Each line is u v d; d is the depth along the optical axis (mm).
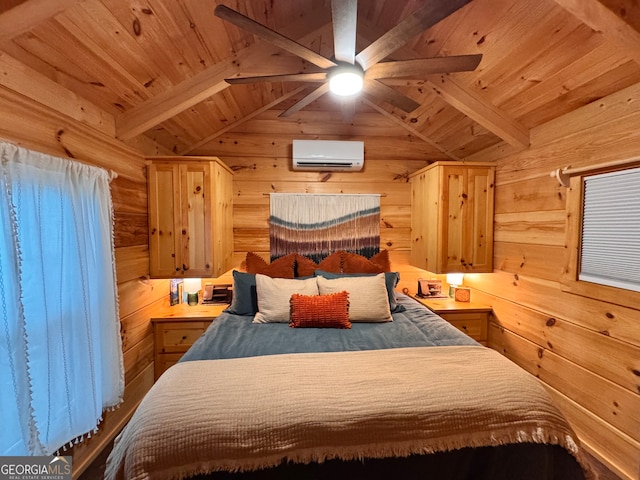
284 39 1286
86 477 1649
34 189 1326
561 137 2049
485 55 1889
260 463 1070
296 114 3062
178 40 1688
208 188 2447
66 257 1507
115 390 1858
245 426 1101
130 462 1041
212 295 2912
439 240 2697
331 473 1161
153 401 1188
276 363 1456
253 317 2318
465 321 2781
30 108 1355
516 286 2475
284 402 1176
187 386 1257
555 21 1516
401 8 1841
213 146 3004
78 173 1579
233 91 2402
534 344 2283
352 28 1199
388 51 1365
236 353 1618
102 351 1764
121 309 2072
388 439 1130
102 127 1895
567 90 1844
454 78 2176
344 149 2992
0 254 1178
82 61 1519
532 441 1168
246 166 3049
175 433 1075
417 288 3209
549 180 2148
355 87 1574
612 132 1706
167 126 2471
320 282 2365
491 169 2717
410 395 1223
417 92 2533
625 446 1627
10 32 1163
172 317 2492
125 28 1467
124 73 1721
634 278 1603
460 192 2701
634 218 1600
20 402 1225
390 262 3211
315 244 3131
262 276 2395
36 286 1328
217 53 1923
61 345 1459
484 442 1154
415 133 3113
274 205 3076
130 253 2191
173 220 2443
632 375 1599
